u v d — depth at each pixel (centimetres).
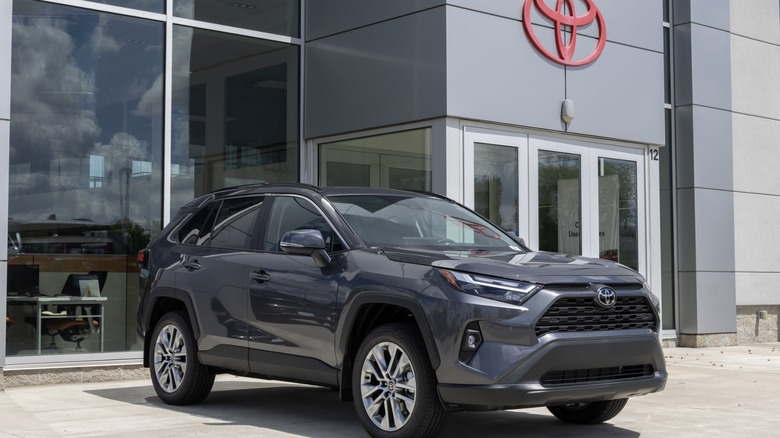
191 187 1058
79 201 970
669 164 1392
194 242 754
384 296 580
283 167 1148
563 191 1134
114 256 988
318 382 632
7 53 853
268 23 1143
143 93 1026
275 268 666
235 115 1105
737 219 1470
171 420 678
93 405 762
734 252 1418
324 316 620
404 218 682
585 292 564
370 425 587
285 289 651
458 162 1028
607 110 1173
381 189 727
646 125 1216
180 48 1059
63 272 952
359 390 593
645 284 608
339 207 667
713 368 1091
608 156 1188
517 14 1087
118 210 996
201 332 718
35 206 941
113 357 966
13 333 912
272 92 1142
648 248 1222
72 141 972
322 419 688
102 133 993
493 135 1064
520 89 1082
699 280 1369
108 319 977
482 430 650
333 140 1148
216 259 718
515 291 548
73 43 981
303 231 623
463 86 1027
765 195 1506
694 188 1373
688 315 1374
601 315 572
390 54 1072
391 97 1069
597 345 561
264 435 612
